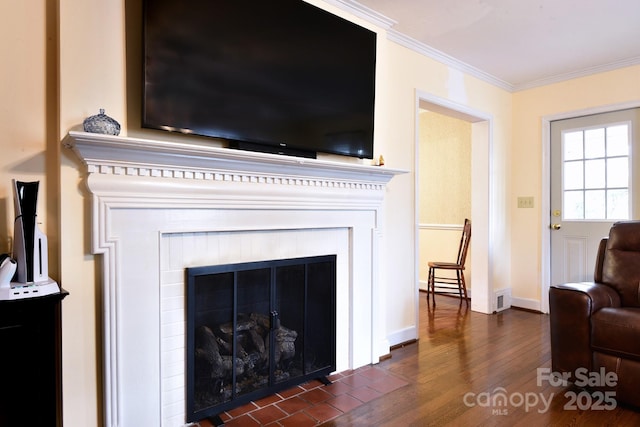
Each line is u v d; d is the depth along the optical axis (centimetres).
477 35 293
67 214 155
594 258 364
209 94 182
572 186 379
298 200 217
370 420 190
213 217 188
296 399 211
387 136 289
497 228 401
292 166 206
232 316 201
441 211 491
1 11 154
